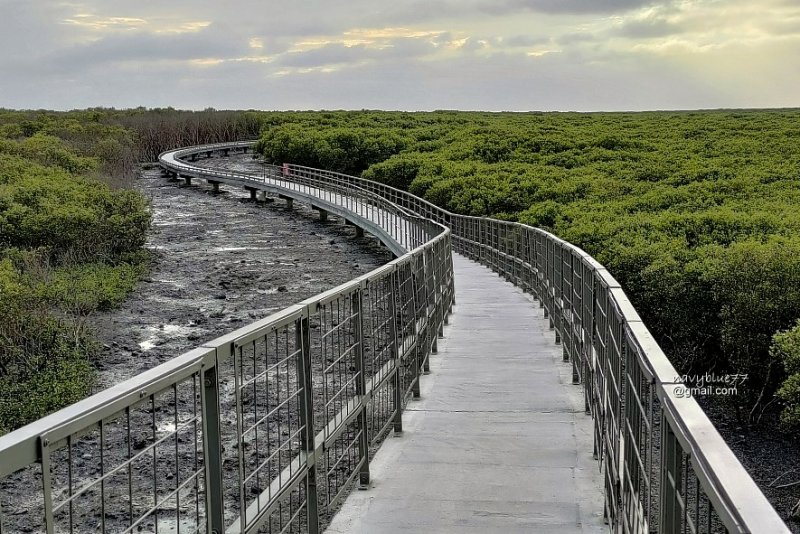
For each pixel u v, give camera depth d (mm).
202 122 83750
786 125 58062
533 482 5203
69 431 1891
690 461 1804
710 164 35469
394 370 6355
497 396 7539
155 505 2346
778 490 9906
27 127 65938
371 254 29562
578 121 72188
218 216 39906
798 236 14727
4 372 13555
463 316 12828
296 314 3756
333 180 42062
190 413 10430
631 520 3307
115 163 55562
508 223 18219
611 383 4238
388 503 4875
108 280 21312
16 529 7113
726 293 12258
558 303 10242
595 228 18281
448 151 47312
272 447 8539
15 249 22234
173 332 17297
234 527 3016
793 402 10516
